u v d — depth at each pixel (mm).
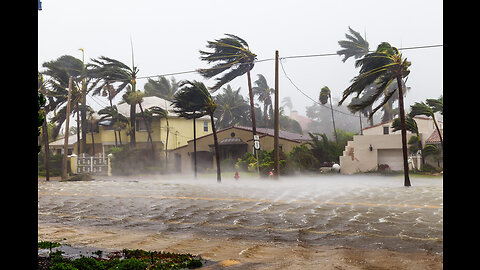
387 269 7363
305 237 10562
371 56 25891
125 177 43031
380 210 15367
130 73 58406
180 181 34844
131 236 11008
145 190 25812
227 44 38125
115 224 13125
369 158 41500
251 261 8039
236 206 17234
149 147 54781
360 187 26094
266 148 46219
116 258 7680
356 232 11070
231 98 84250
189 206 17469
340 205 17047
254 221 13297
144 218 14359
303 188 25906
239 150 48094
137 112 58969
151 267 7105
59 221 13844
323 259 8180
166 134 55875
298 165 40875
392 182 30344
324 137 47531
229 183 31281
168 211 16047
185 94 32500
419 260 7984
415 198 19266
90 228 12391
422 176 36062
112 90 62469
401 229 11398
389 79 26594
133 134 56031
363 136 41812
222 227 12305
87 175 39312
